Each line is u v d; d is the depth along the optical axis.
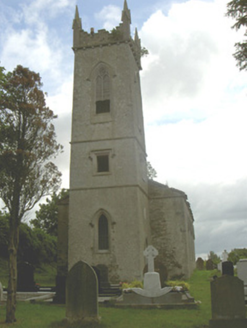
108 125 30.05
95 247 27.11
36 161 13.70
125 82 31.08
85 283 11.95
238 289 10.97
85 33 33.28
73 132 30.42
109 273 26.34
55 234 52.78
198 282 26.61
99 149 29.39
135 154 28.83
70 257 27.33
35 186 13.52
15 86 13.80
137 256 26.30
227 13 11.61
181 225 30.86
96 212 27.91
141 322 12.00
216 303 11.03
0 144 13.55
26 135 13.69
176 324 11.58
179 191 31.69
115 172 28.59
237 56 12.05
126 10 33.12
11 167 13.09
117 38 32.34
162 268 19.36
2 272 30.34
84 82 31.89
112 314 13.52
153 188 32.28
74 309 11.86
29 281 21.56
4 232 33.16
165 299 15.25
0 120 13.64
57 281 17.34
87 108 31.00
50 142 14.01
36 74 14.30
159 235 31.03
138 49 36.59
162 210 31.55
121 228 27.14
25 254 36.00
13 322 11.95
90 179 28.80
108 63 31.92
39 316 13.33
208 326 11.23
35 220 52.47
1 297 17.25
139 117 33.50
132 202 27.59
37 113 13.95
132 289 15.66
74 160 29.61
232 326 10.73
